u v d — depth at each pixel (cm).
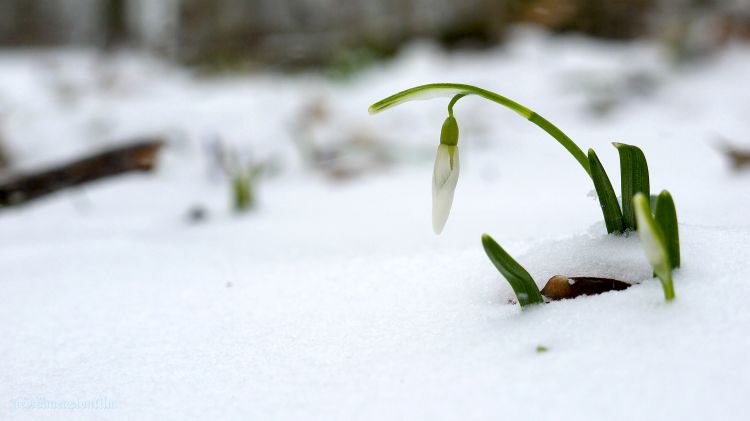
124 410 32
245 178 66
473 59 149
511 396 29
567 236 39
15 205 63
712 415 28
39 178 63
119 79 162
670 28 149
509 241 40
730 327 30
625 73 127
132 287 42
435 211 34
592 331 31
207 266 44
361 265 40
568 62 135
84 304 40
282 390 32
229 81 169
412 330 34
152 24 225
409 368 32
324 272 40
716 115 105
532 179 73
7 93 145
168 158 92
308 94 129
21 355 36
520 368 30
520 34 160
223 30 204
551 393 29
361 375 32
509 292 36
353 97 129
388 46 170
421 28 175
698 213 43
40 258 48
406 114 114
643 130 96
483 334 33
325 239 50
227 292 40
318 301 38
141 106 126
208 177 85
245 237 53
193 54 206
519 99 119
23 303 41
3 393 34
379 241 48
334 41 187
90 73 170
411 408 30
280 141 103
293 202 71
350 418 30
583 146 88
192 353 35
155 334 37
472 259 39
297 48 187
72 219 66
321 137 103
